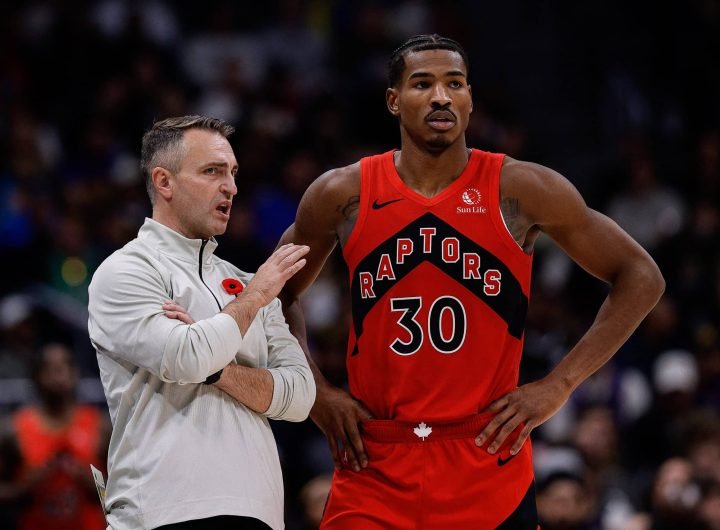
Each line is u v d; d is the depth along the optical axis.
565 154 37.09
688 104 36.72
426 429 12.02
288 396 11.52
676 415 24.83
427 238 12.04
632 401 25.61
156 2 37.41
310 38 37.81
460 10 40.09
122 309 11.13
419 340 11.98
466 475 11.96
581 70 38.84
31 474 19.06
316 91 35.31
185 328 10.87
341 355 23.42
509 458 12.16
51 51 33.88
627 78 37.88
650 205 31.77
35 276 27.12
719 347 26.91
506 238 12.02
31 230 28.17
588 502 19.23
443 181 12.23
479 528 11.95
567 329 26.48
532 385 12.18
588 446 22.44
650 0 39.16
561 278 29.25
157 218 11.91
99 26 35.44
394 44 37.50
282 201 31.03
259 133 32.00
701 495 19.84
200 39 37.34
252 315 11.18
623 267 12.38
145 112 32.59
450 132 11.95
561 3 39.78
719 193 31.67
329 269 27.62
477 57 39.00
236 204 30.05
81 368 24.47
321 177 12.66
